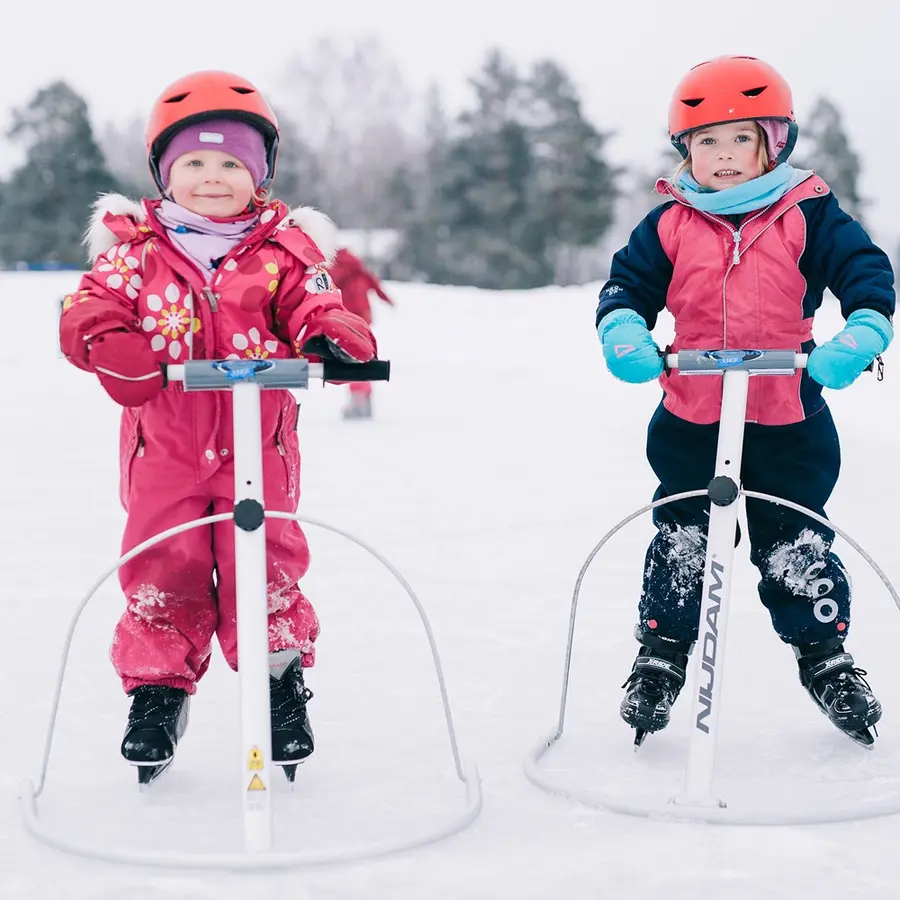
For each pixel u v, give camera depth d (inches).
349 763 117.1
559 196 2258.9
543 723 129.4
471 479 309.3
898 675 143.5
